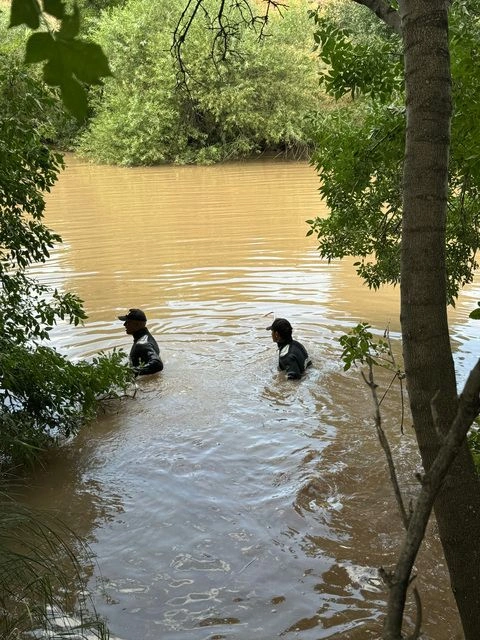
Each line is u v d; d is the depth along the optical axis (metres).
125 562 4.68
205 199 20.73
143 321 8.52
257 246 14.51
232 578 4.50
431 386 2.28
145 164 30.77
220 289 11.62
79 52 1.08
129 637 3.94
